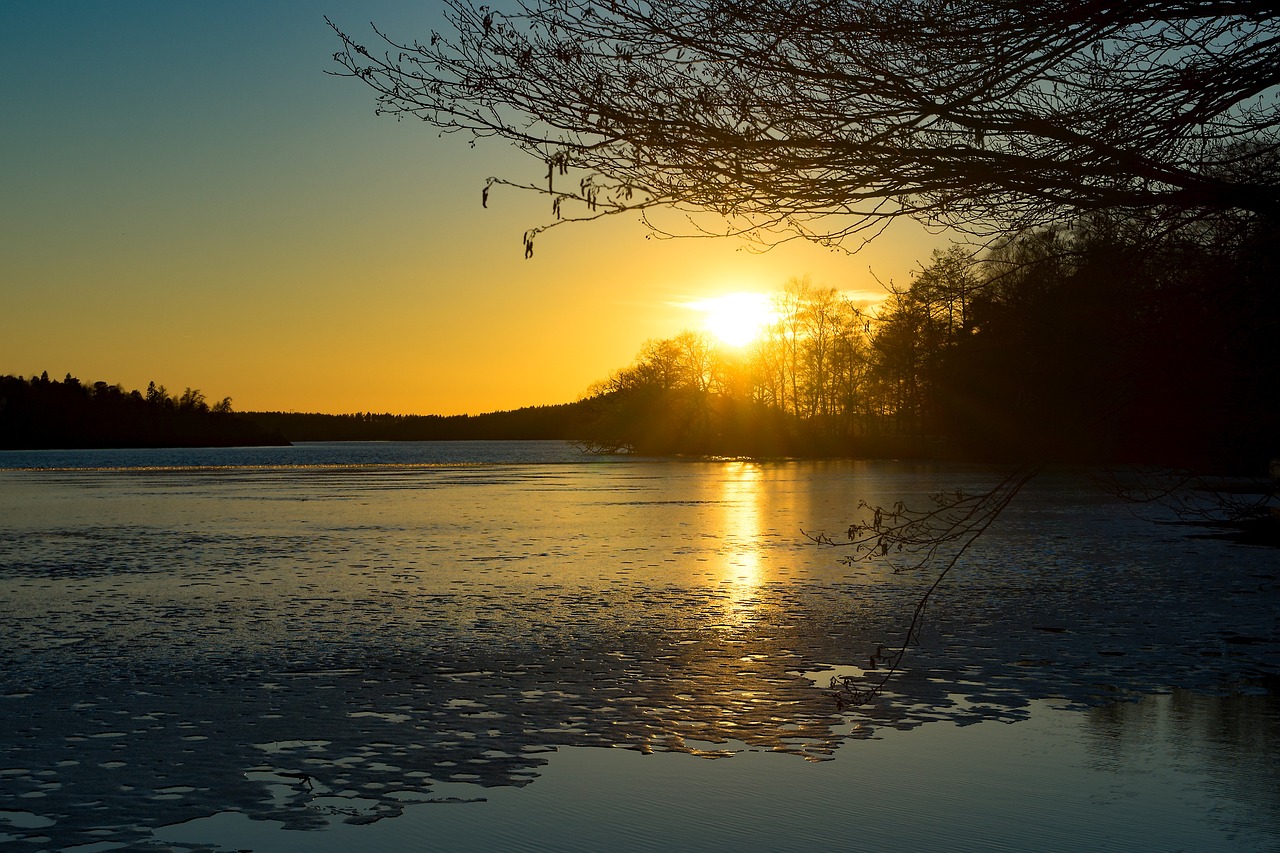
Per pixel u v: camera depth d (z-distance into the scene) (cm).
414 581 1903
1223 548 2384
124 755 851
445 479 6781
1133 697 1045
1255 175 496
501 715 974
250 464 10781
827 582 1869
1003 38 477
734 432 12238
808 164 487
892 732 924
